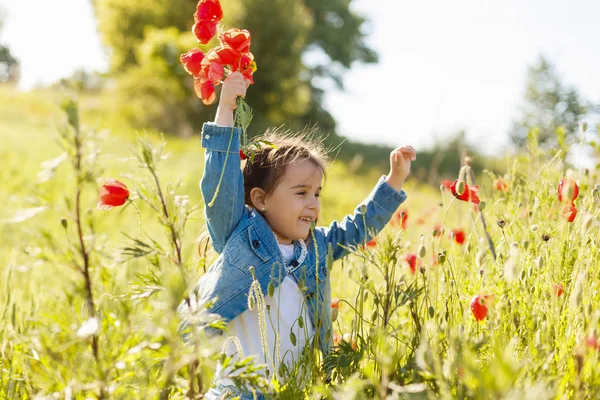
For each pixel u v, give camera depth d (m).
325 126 38.84
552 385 1.53
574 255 2.09
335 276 3.16
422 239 1.99
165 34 26.80
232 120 2.17
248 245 2.26
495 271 2.03
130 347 1.42
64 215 1.39
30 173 9.50
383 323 1.93
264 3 27.48
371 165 24.95
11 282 3.00
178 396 1.55
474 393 1.30
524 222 2.52
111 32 29.34
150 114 26.27
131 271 2.97
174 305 1.33
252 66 2.13
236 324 2.28
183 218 1.52
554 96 24.52
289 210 2.34
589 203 2.20
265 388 1.66
